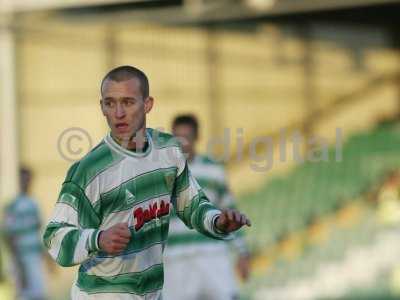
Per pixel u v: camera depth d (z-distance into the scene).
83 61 52.25
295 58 55.25
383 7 55.50
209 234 12.84
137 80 12.45
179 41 53.91
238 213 12.32
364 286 43.81
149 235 12.70
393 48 56.62
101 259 12.50
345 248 46.22
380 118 54.75
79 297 12.69
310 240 47.09
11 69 50.50
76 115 51.31
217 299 22.94
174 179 12.86
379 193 49.19
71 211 12.19
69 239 11.82
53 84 51.47
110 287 12.56
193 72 54.03
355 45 56.00
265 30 55.00
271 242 47.50
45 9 51.59
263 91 54.75
